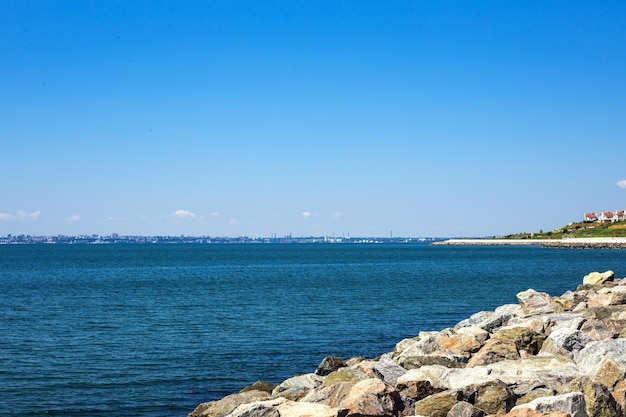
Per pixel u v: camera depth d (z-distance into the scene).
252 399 18.39
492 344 20.81
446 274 93.44
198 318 42.91
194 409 20.75
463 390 15.44
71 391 23.12
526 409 13.31
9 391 23.05
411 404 15.44
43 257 185.50
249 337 34.94
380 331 37.31
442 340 23.75
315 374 20.89
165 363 27.92
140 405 21.41
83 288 70.25
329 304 51.59
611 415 13.58
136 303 53.16
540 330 22.78
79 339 34.19
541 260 134.38
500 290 65.12
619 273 87.50
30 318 43.25
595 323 22.52
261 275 94.94
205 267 123.31
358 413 14.34
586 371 17.00
